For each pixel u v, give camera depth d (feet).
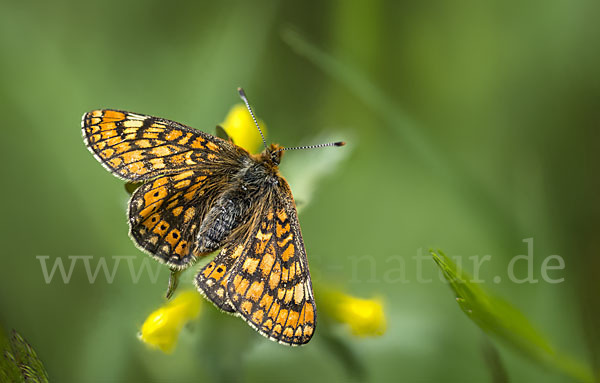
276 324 1.05
